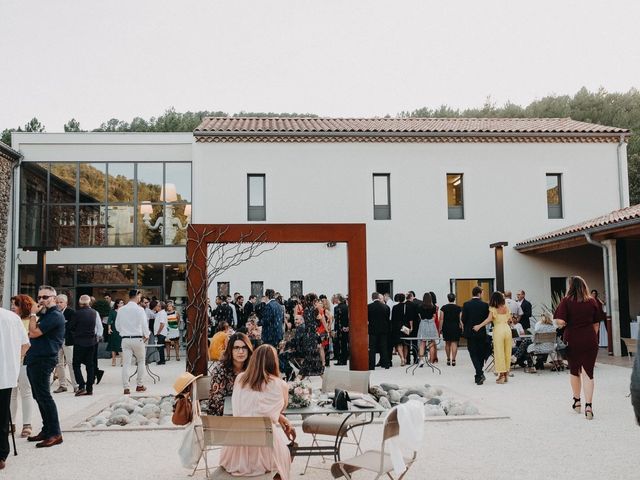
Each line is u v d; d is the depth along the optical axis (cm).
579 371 849
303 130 2067
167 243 2178
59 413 930
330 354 1734
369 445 710
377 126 2223
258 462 495
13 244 2105
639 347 330
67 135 2166
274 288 1988
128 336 1119
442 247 2089
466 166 2122
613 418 820
